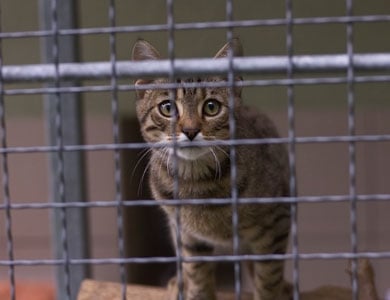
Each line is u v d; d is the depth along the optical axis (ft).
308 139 6.89
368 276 11.25
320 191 21.07
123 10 16.85
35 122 20.59
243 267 16.16
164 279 21.84
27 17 17.25
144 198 20.61
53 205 7.16
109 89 7.03
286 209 11.27
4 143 7.22
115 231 21.16
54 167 14.08
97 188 21.04
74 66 7.11
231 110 7.05
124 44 17.16
